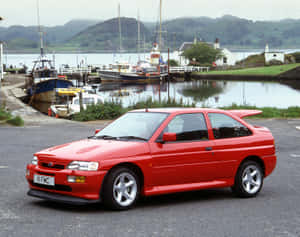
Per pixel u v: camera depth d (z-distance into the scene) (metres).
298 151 15.20
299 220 6.93
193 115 8.07
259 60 124.44
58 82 50.09
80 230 6.04
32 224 6.29
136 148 7.22
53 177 6.91
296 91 67.12
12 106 31.44
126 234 5.93
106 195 6.92
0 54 70.06
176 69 106.81
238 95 60.41
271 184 10.02
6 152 13.39
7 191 8.46
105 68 100.94
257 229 6.38
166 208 7.48
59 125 21.41
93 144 7.39
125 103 45.28
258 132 8.79
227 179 8.30
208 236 5.97
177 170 7.59
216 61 126.31
